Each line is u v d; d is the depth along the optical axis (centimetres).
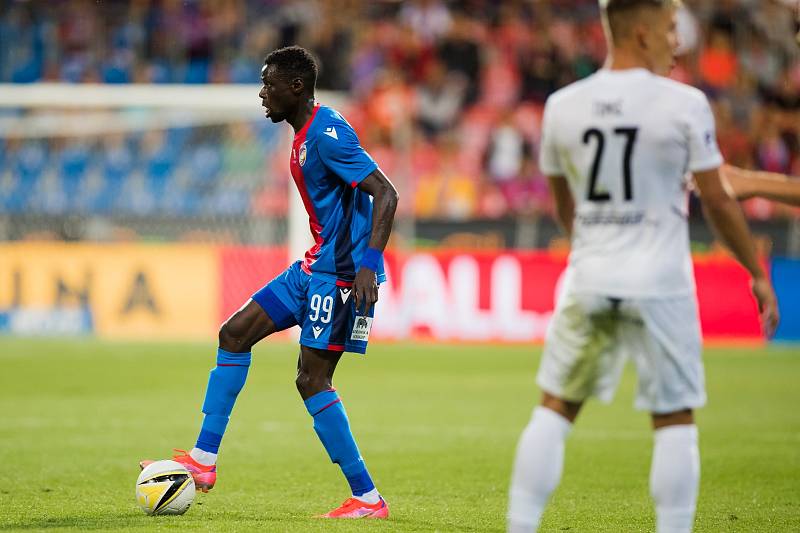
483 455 2823
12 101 6494
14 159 7344
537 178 7738
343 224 1872
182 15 8675
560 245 6869
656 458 1427
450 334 6419
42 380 4566
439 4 8719
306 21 8625
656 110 1384
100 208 7250
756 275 1441
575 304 1419
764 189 1788
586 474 2538
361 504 1880
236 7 8719
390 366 5244
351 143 1830
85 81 8531
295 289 1908
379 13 8775
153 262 6506
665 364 1398
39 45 8669
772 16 8381
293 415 3609
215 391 1933
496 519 1925
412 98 8206
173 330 6462
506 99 8206
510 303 6381
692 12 8319
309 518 1855
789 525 1916
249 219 7094
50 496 2120
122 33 8638
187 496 1873
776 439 3152
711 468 2634
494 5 8712
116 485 2275
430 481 2420
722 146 7700
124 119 7300
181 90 6544
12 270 6600
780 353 5912
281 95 1850
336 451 1873
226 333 1930
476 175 7775
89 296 6544
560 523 1917
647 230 1398
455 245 7019
